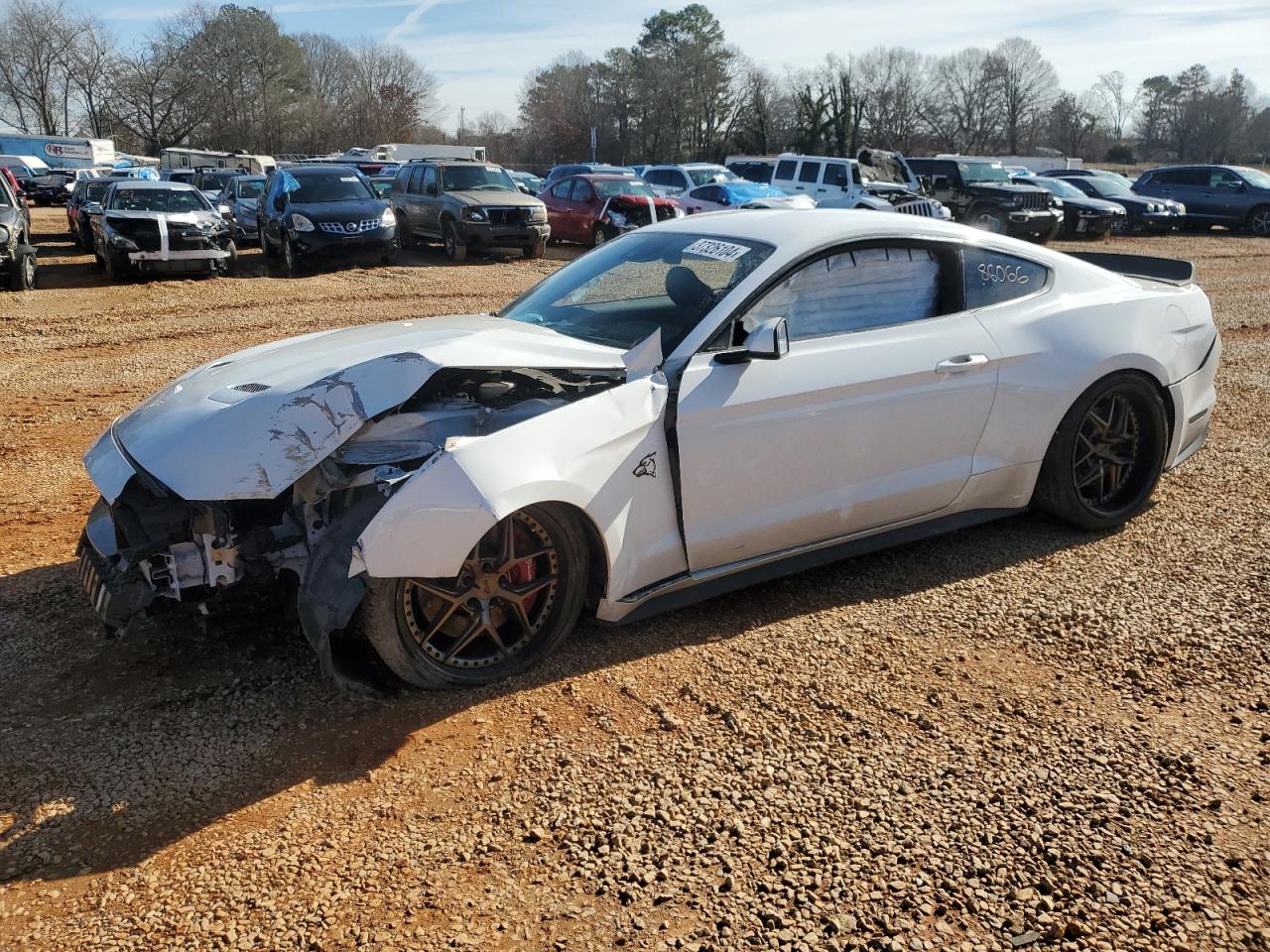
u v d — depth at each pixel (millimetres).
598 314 4145
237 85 82938
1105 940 2340
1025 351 4426
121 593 3250
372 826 2748
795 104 80438
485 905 2457
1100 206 25062
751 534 3875
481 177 20406
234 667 3568
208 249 15805
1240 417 7051
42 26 87188
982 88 92750
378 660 3484
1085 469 4781
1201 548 4641
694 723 3238
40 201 41438
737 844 2670
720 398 3705
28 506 5277
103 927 2389
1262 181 26938
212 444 3201
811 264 4059
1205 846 2650
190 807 2824
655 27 81188
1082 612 4016
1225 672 3541
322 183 17906
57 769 2990
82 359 9461
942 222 4578
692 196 23109
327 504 3391
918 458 4227
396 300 13586
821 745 3115
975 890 2502
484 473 3209
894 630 3887
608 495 3506
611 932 2371
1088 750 3088
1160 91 103375
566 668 3584
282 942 2340
